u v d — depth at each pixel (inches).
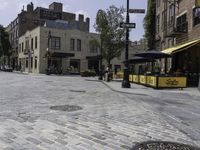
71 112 375.6
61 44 2297.0
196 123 339.9
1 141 233.1
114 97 595.8
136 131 280.1
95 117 345.4
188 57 1096.2
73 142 234.4
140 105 480.4
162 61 1427.2
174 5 1227.2
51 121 313.1
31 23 2923.2
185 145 233.8
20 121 309.4
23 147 218.4
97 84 1053.8
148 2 1732.3
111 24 1541.6
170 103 533.0
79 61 2383.1
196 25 989.8
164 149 217.9
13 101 468.1
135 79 1130.7
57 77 1596.9
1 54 3127.5
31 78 1353.3
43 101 478.9
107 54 1549.0
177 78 850.8
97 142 236.2
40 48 2218.3
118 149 218.8
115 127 293.6
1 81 1034.1
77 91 701.9
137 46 2637.8
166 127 305.1
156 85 836.0
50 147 219.8
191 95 674.8
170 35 1177.4
